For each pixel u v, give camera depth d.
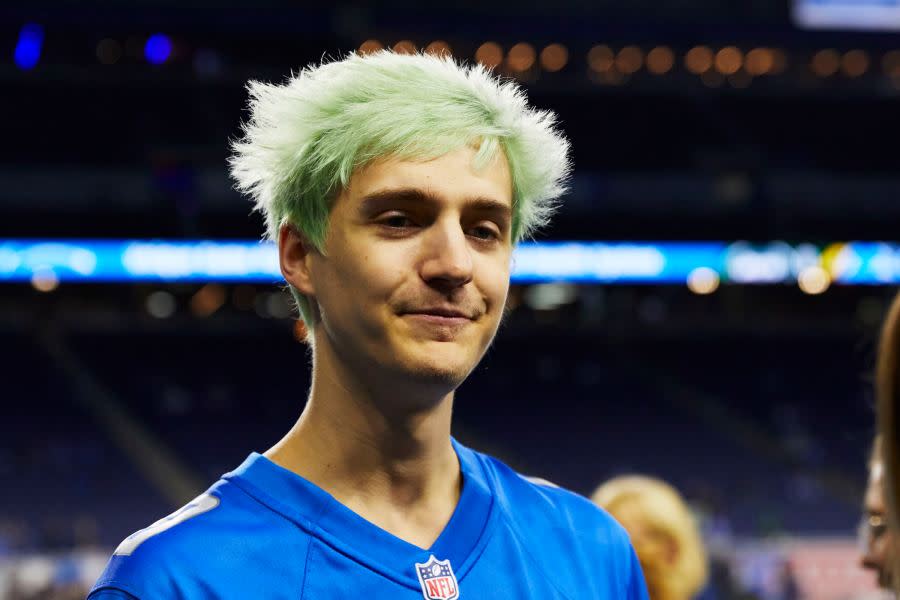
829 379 23.19
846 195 24.08
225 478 1.21
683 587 2.67
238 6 24.33
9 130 22.62
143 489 18.30
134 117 23.36
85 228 22.52
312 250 1.16
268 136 1.17
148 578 1.09
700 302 27.25
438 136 1.09
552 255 23.17
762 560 13.25
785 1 26.23
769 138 25.02
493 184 1.12
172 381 21.86
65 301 25.41
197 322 23.44
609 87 26.08
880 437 1.00
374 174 1.10
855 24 26.30
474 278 1.12
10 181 21.69
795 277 23.91
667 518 2.67
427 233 1.10
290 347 23.23
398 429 1.17
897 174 24.19
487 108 1.13
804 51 26.62
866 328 24.78
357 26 24.83
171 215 22.58
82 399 21.02
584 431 21.09
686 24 26.25
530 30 25.92
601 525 1.39
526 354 23.70
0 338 22.66
